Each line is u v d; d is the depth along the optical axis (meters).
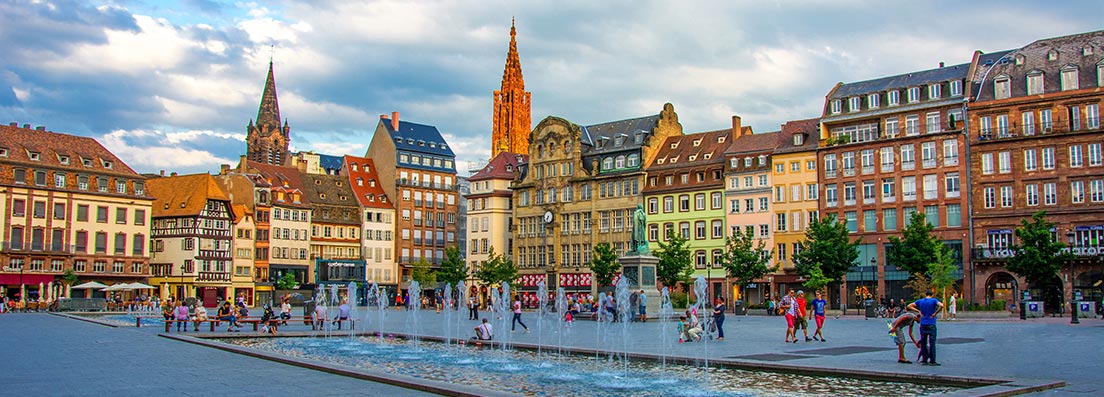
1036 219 72.56
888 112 93.12
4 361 26.94
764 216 100.00
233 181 128.75
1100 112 81.81
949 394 18.38
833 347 33.53
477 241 129.25
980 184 86.81
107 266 109.75
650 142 111.94
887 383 22.33
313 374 22.84
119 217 111.62
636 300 57.91
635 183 111.31
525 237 122.38
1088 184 81.69
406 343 38.59
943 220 88.69
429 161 146.50
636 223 60.25
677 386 22.67
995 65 89.00
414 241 142.75
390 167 142.88
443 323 58.88
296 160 149.62
